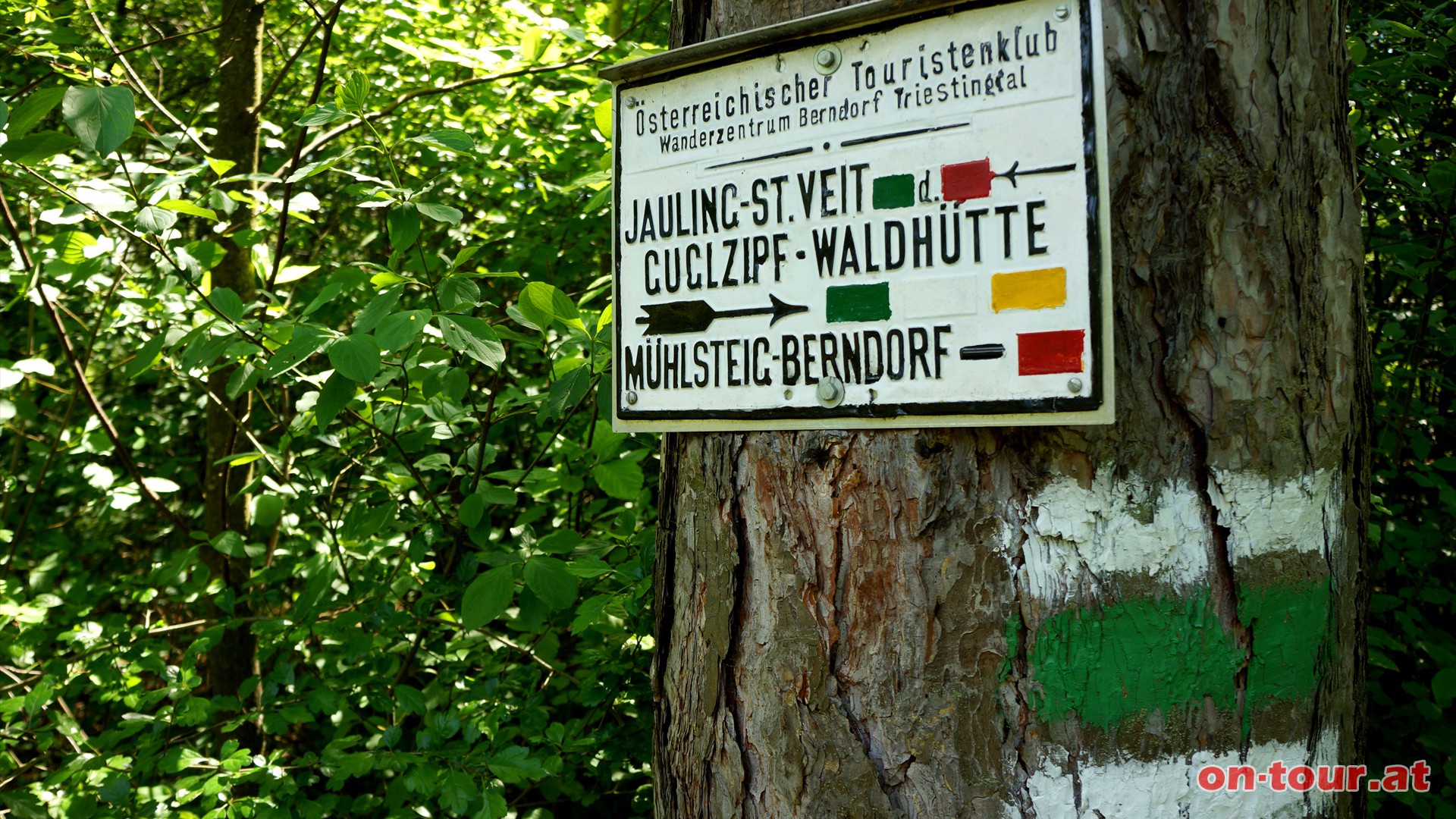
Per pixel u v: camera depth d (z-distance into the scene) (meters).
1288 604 0.98
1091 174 0.93
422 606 2.38
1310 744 1.00
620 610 2.23
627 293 1.21
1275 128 0.99
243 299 3.00
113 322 2.97
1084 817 0.97
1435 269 2.46
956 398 0.99
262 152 3.82
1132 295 0.96
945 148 1.00
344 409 2.03
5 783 2.62
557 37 3.06
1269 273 0.98
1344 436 1.04
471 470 2.63
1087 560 0.96
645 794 2.56
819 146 1.07
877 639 1.04
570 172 3.28
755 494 1.13
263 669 3.17
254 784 2.92
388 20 3.43
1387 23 2.43
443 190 3.34
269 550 3.02
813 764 1.08
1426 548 2.41
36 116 1.74
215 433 3.09
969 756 1.00
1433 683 2.14
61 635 2.52
